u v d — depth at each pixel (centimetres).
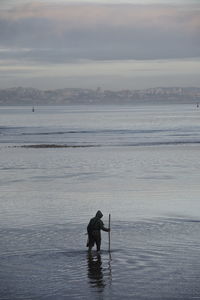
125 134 16112
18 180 5809
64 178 5959
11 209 3959
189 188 5031
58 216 3662
